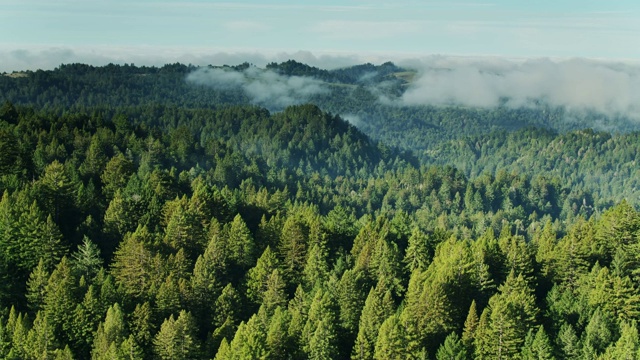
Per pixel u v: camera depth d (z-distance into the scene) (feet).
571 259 344.69
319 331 285.02
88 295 306.76
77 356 299.17
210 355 295.28
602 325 280.10
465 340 291.17
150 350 298.97
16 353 281.13
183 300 333.01
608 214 371.97
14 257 353.10
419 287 313.94
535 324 297.53
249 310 343.46
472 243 385.50
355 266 365.61
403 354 280.92
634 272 331.36
